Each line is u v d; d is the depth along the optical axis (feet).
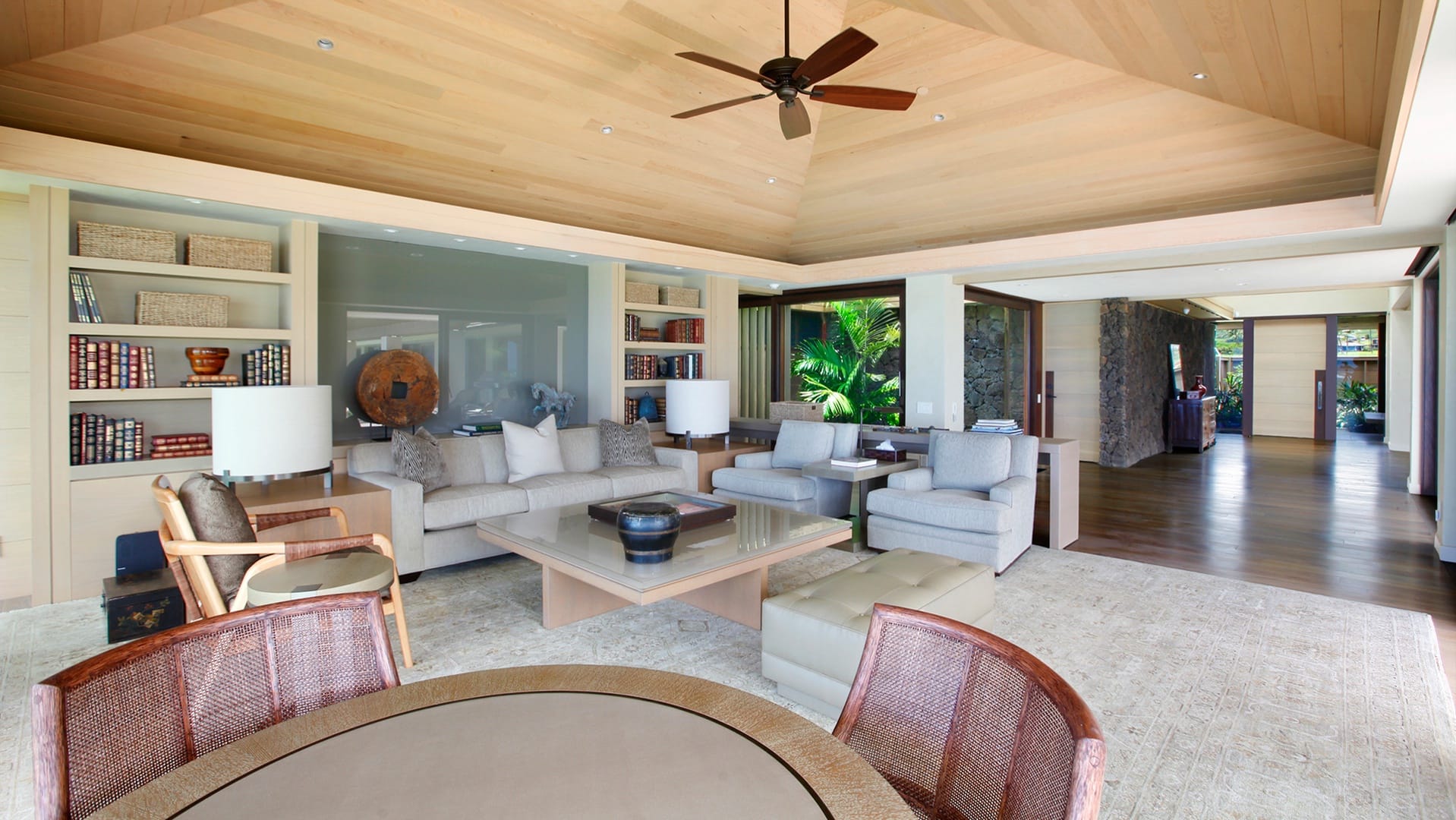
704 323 22.11
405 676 9.27
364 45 11.14
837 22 13.24
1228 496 22.41
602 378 20.01
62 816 2.84
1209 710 8.45
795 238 21.79
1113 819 6.44
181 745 3.43
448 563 13.66
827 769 2.90
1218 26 9.73
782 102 10.27
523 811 2.58
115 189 11.59
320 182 13.47
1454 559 14.64
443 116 13.00
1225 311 39.70
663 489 17.35
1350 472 27.02
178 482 13.05
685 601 12.19
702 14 12.16
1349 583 13.32
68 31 9.41
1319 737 7.84
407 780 2.80
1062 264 19.70
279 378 13.91
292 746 3.08
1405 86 7.64
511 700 3.52
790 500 16.42
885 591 8.87
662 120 14.79
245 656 3.76
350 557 9.46
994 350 27.78
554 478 16.03
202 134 12.00
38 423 11.59
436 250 17.25
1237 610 11.82
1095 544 16.35
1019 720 3.21
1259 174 14.40
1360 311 36.40
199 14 9.80
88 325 11.99
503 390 18.62
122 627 10.27
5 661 9.67
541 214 17.04
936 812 3.50
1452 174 10.61
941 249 19.66
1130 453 29.89
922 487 15.58
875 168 17.46
